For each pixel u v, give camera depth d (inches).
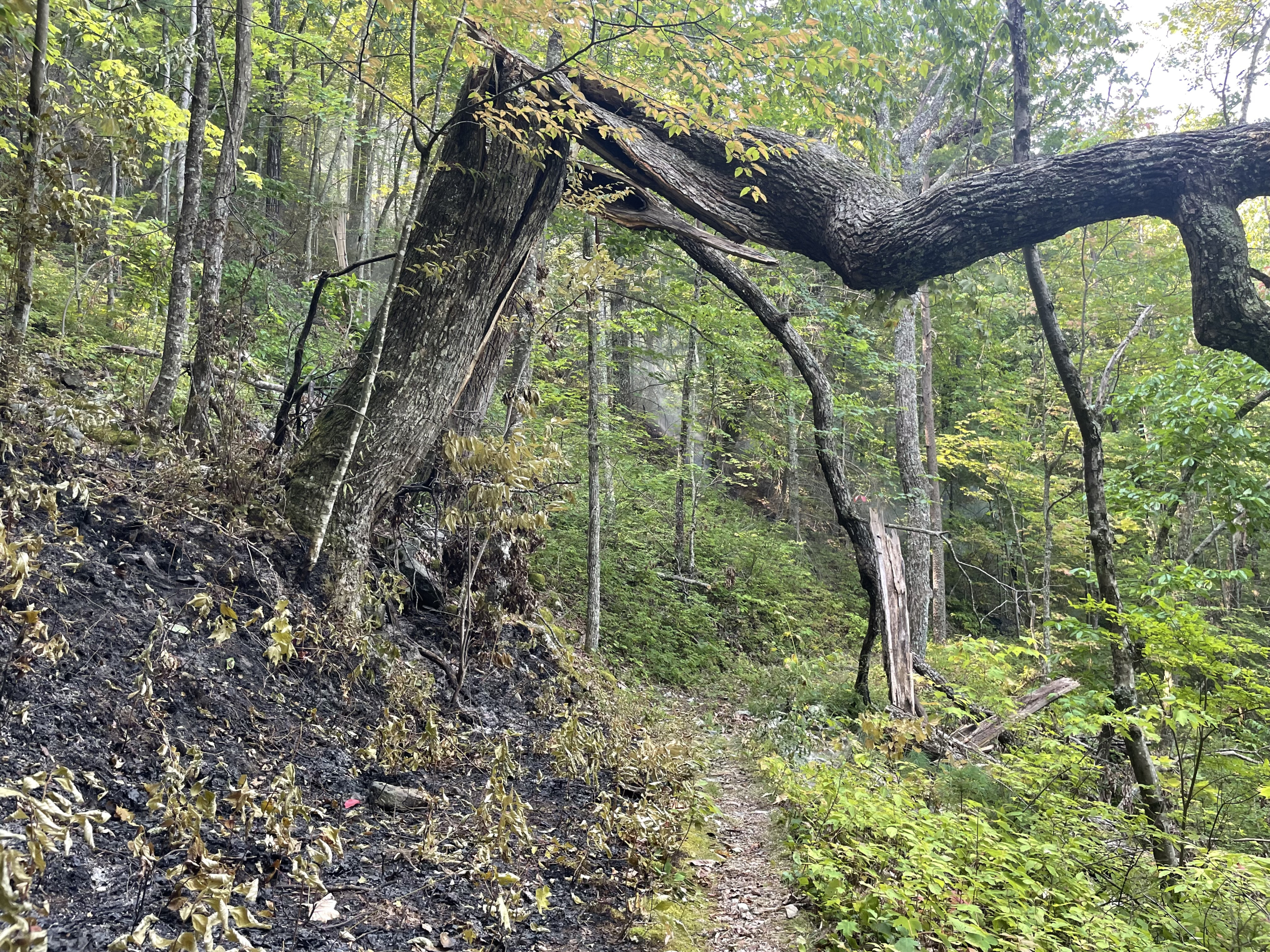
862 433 644.7
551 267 330.0
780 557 560.7
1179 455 302.4
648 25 175.0
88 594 125.0
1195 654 193.2
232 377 193.0
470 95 218.2
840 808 170.6
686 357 503.5
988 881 136.9
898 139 506.3
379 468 202.2
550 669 246.7
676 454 616.4
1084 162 188.4
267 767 126.3
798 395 442.6
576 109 224.7
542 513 198.8
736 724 309.4
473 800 151.8
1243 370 305.7
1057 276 532.4
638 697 293.0
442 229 217.8
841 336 393.1
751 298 294.0
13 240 149.1
